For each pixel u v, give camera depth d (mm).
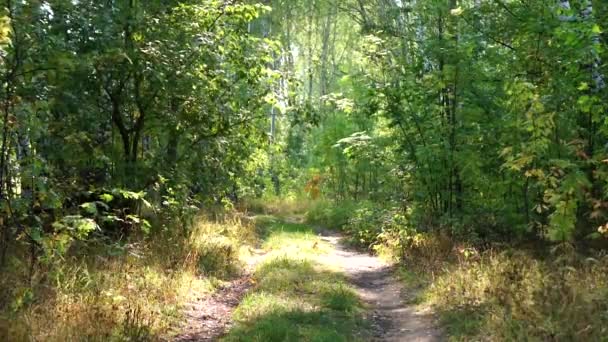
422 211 12555
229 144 12352
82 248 8898
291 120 14117
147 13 10242
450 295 8055
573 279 6953
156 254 9938
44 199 7250
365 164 20766
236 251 12367
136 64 9805
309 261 11703
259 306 7922
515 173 10633
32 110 6918
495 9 10188
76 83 9438
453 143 11789
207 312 8125
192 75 10523
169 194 11414
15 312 6086
